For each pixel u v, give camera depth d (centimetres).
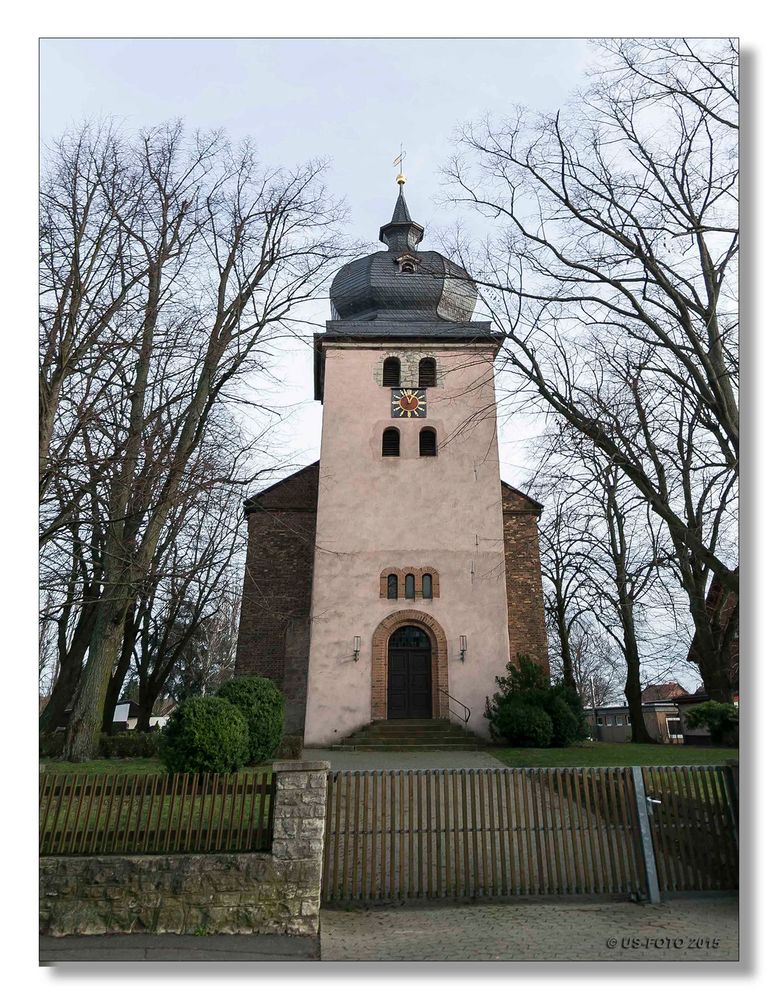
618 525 2317
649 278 1246
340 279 2873
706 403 1195
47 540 1288
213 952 717
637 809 881
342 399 2489
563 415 1367
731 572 1151
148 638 2736
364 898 838
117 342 1344
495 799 1063
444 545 2312
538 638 2547
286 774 808
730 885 859
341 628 2220
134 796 802
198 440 1728
